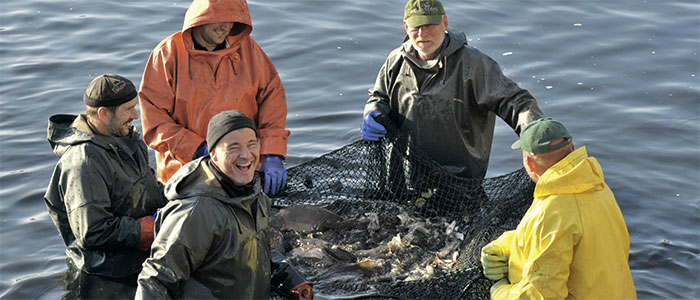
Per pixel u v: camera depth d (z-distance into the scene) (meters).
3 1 10.52
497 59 9.12
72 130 4.98
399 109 6.15
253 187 4.24
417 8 5.57
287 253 5.39
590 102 8.24
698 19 10.23
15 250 5.60
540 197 4.14
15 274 5.29
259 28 9.81
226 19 5.53
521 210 5.43
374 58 9.12
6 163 6.87
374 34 9.73
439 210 5.92
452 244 5.55
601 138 7.59
